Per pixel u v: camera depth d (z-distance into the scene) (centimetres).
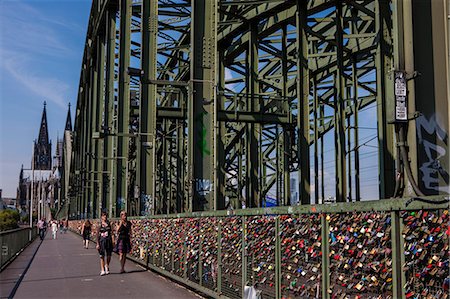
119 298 1148
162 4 3512
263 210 809
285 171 3600
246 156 3634
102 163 5138
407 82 625
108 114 4697
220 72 3781
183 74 4225
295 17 3097
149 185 3030
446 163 612
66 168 13450
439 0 641
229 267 974
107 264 1669
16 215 8669
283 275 735
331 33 3550
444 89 632
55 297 1173
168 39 4406
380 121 2225
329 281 604
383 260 506
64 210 13662
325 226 614
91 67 6712
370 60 3697
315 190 3747
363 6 2925
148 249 1819
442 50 638
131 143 4247
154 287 1335
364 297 536
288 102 3272
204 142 2369
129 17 3812
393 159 2173
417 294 462
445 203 430
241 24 3375
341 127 2912
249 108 3262
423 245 455
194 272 1216
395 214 490
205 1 2492
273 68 4272
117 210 3934
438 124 621
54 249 3262
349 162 3544
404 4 644
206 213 1133
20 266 2019
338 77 2883
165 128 5381
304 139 2716
